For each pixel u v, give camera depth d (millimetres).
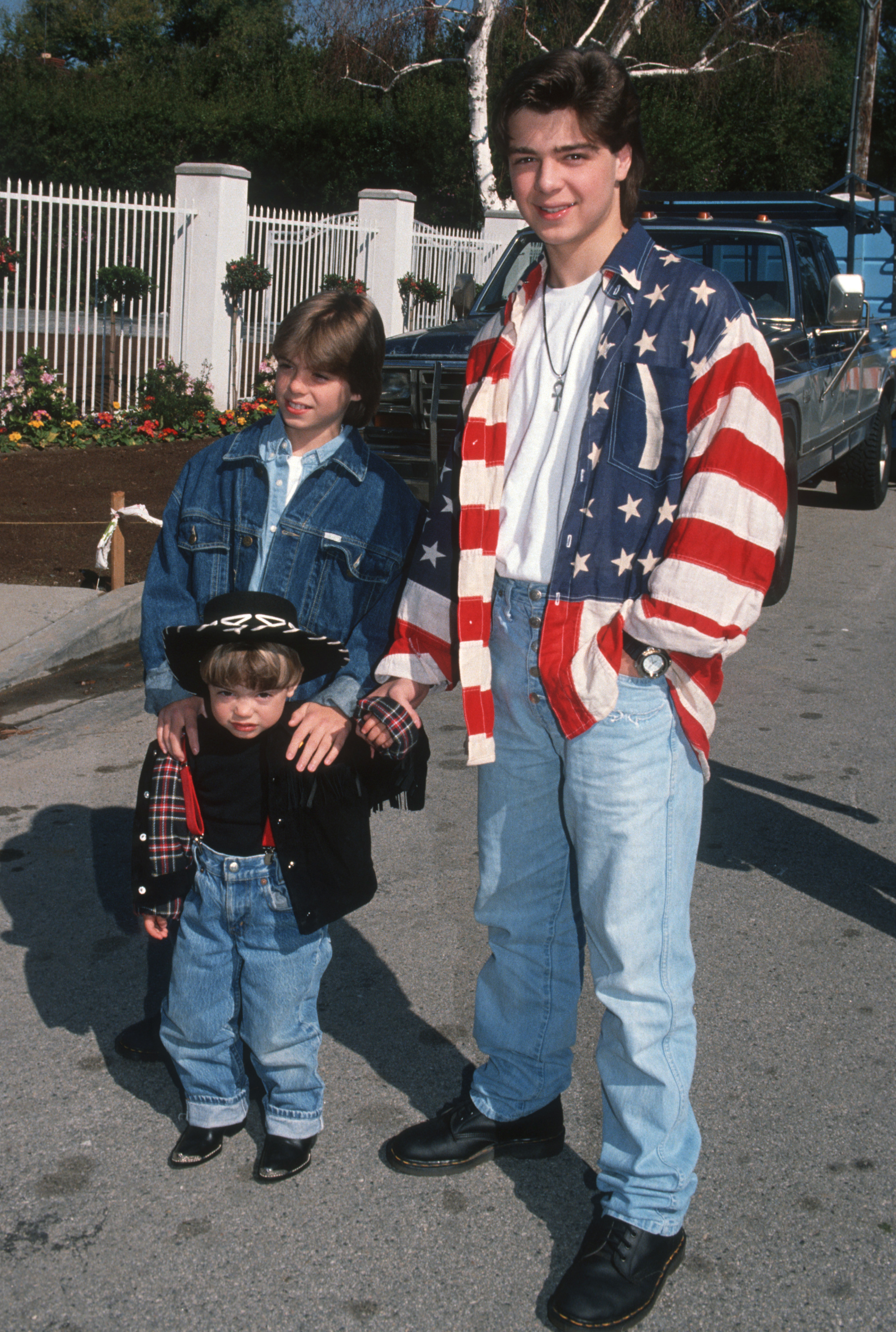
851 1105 2752
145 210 12398
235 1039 2527
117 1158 2543
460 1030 3021
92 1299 2174
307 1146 2531
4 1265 2248
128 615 6262
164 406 11695
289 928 2379
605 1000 2182
